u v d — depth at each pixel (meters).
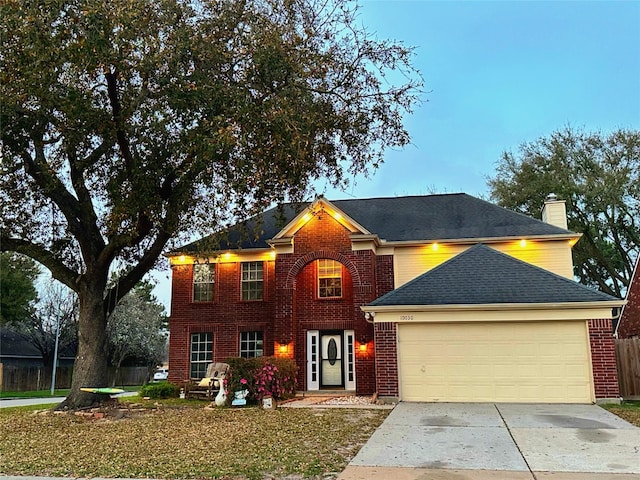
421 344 14.95
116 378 40.00
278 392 15.85
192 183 14.66
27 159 14.17
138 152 14.20
